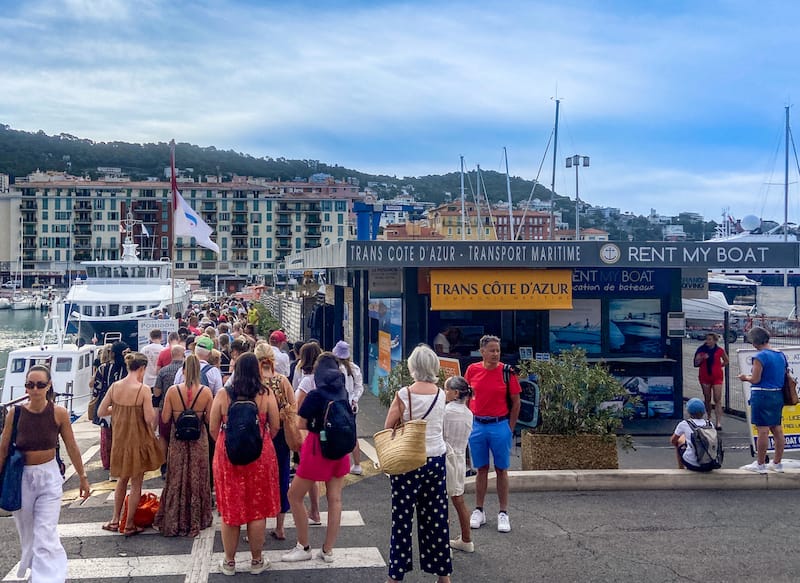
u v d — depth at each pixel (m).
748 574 6.04
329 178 175.00
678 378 13.05
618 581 5.89
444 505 5.62
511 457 10.20
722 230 75.31
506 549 6.58
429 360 5.74
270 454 6.08
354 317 18.06
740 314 42.47
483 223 101.56
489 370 7.12
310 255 16.66
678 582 5.87
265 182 194.75
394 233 29.89
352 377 8.52
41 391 5.50
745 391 9.84
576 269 13.14
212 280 150.00
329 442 5.93
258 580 5.84
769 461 9.32
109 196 150.88
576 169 43.62
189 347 11.24
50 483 5.53
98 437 12.01
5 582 5.72
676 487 8.45
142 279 44.72
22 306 121.88
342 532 7.06
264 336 27.95
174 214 24.55
